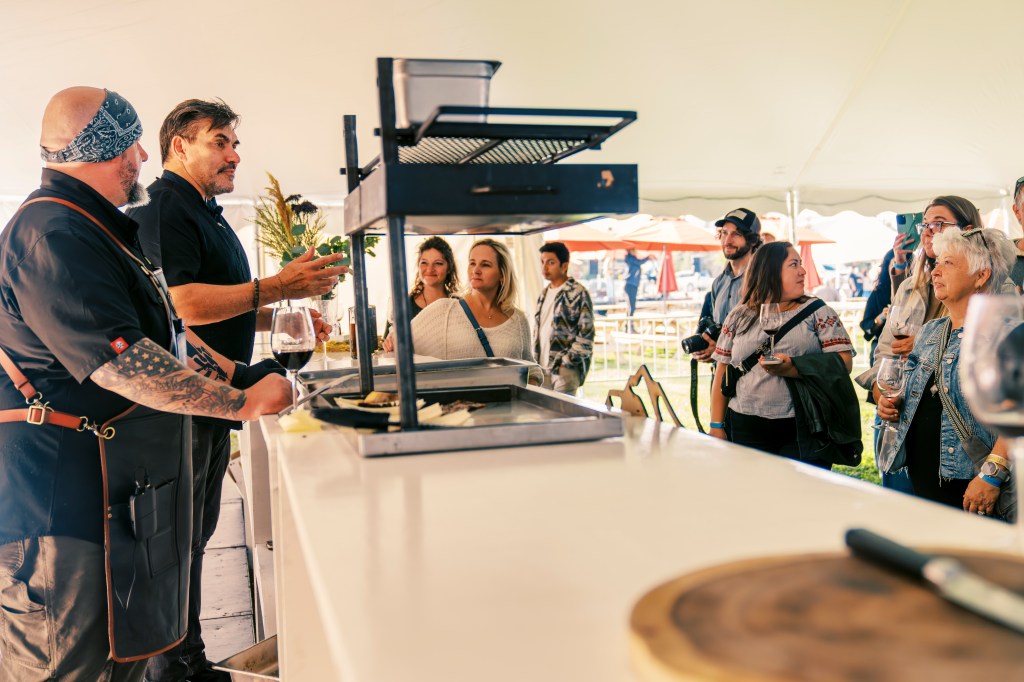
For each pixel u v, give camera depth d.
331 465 1.24
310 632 1.41
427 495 1.01
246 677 1.83
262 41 4.85
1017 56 5.48
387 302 7.08
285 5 4.58
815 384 3.00
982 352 0.70
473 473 1.13
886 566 0.57
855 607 0.50
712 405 3.64
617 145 6.44
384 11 4.75
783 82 5.77
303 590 1.42
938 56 5.53
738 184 7.09
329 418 1.40
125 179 2.09
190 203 2.94
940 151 6.55
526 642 0.57
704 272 19.17
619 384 10.45
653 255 17.02
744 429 3.30
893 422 2.47
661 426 1.48
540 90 5.73
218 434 3.00
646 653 0.45
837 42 5.43
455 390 1.80
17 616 1.91
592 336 4.79
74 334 1.83
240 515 4.63
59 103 1.95
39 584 1.90
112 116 2.00
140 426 2.01
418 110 1.31
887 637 0.46
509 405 1.77
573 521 0.87
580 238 13.02
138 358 1.85
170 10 4.48
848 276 17.66
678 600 0.53
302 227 3.98
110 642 1.96
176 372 1.87
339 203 6.86
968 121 6.12
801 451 3.04
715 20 5.16
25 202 1.95
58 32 4.49
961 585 0.50
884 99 5.95
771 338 3.16
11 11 4.27
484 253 3.40
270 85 5.27
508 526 0.86
